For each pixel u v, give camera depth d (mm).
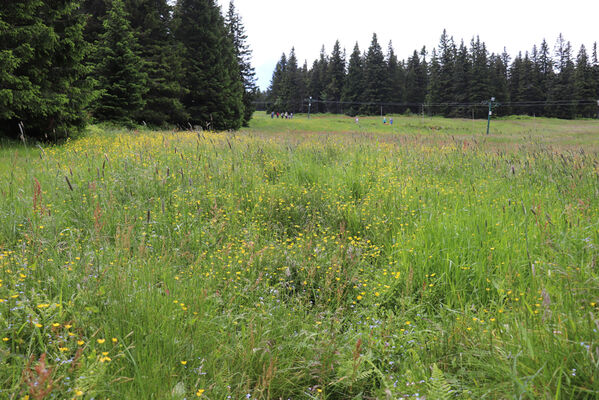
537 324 2678
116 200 5871
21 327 2559
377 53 105750
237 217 5895
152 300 3008
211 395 2408
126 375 2447
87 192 5949
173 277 3660
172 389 2322
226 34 46031
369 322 3436
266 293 3816
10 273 3184
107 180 6645
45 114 14977
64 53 15875
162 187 6441
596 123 84625
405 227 5652
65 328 2564
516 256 4262
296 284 4293
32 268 3303
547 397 2098
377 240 5492
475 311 3539
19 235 4586
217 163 8109
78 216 5230
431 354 2893
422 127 66125
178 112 37281
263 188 6984
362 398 2678
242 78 59469
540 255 4145
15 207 5215
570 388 2209
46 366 2158
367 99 107125
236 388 2514
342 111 116000
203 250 4730
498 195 6914
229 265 3994
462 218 5367
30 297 2982
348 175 8219
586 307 2740
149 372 2396
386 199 6656
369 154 10766
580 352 2348
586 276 3061
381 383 2721
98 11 33344
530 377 2170
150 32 35344
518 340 2639
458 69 104562
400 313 3539
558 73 114438
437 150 11336
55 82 16031
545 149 9852
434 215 5680
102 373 2145
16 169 7809
